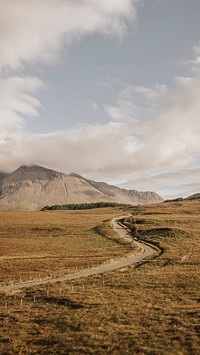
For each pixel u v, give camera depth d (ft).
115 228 578.25
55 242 453.17
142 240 447.42
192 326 112.78
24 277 238.48
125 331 111.75
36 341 108.99
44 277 235.61
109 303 149.59
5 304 159.94
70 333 113.60
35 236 512.22
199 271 220.23
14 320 133.28
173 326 113.91
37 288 193.47
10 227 597.93
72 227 587.68
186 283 181.98
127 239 462.60
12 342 108.68
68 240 469.57
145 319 123.54
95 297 162.30
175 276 204.23
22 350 101.76
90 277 228.22
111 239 465.47
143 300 152.25
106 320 125.18
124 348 97.96
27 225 620.49
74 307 147.84
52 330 118.52
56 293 175.52
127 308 139.44
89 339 106.42
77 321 125.49
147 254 344.69
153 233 483.10
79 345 102.42
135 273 230.48
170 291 166.91
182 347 96.43
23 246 421.18
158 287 177.78
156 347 97.25
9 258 334.65
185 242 402.93
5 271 264.72
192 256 301.22
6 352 100.53
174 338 103.60
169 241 415.85
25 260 321.32
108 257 329.72
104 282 202.59
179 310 132.77
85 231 546.67
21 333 117.19
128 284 189.37
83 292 174.70
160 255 328.29
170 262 276.62
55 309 146.61
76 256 344.49
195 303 142.51
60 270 266.36
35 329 121.19
